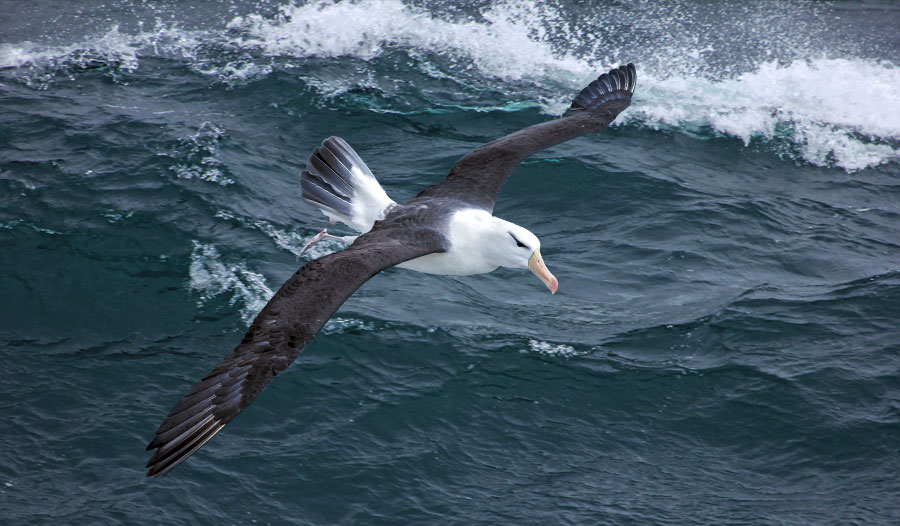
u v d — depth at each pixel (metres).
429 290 16.67
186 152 19.95
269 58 24.94
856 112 24.00
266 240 17.42
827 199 20.80
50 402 13.74
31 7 27.05
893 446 13.64
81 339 15.11
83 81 23.47
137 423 13.42
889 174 21.98
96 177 18.81
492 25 26.94
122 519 11.98
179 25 26.52
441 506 12.55
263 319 8.88
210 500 12.40
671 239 18.42
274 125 21.92
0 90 22.69
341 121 22.31
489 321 15.93
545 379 14.67
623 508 12.57
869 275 17.72
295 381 14.34
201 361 14.64
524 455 13.45
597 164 20.62
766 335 15.76
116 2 27.62
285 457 13.09
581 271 17.44
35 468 12.63
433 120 22.66
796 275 17.77
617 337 15.66
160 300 15.83
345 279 9.18
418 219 10.88
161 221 17.58
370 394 14.24
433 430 13.73
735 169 21.70
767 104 24.14
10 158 19.41
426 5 27.48
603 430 13.94
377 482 12.84
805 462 13.43
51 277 16.14
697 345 15.47
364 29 26.45
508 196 19.66
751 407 14.30
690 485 13.04
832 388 14.62
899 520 12.40
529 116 23.09
